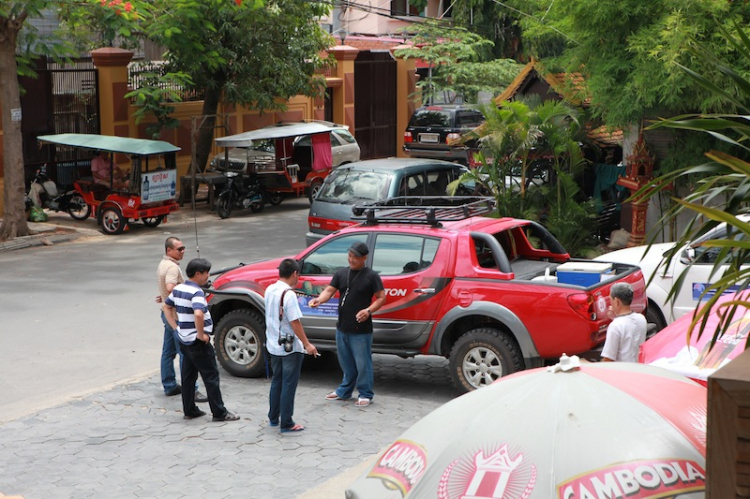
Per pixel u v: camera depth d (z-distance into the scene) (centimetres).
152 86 2658
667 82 1440
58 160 2644
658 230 326
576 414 336
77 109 2673
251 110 3161
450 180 1909
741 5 1388
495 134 1712
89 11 2378
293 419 964
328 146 2769
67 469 820
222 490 766
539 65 2016
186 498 750
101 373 1156
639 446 319
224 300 1134
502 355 985
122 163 2647
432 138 3145
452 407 370
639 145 1695
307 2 2784
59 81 2628
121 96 2739
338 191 1773
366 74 3709
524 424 334
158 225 2391
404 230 1057
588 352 966
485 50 3884
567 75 1930
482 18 3922
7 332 1352
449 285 1019
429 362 1220
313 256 1111
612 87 1620
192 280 948
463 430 341
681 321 786
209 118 2817
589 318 952
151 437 909
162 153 2261
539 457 318
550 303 960
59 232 2216
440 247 1029
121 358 1224
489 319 1033
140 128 2816
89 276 1759
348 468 813
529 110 1750
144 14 2388
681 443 323
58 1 2177
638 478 307
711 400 228
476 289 1000
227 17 2631
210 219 2511
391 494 337
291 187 2675
